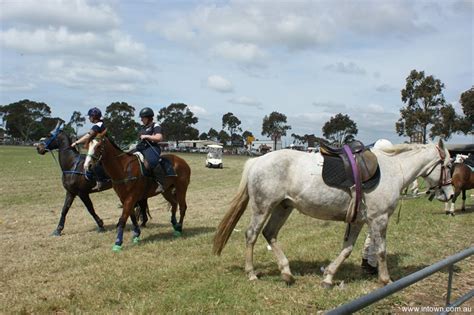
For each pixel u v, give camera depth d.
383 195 6.30
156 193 9.72
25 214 13.73
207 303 5.50
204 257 7.93
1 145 105.12
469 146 51.28
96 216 10.89
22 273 6.98
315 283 6.53
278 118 113.56
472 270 7.64
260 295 5.93
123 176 8.92
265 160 6.56
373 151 6.70
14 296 5.83
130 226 11.66
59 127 10.73
